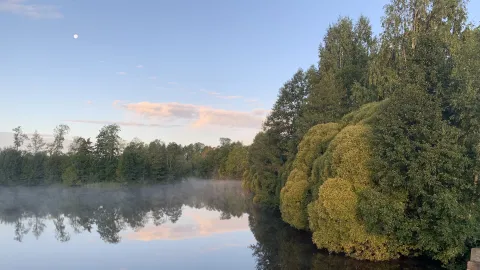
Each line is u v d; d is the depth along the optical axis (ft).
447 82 60.59
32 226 127.65
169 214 154.92
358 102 112.57
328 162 69.21
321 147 87.30
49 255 80.28
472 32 75.51
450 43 77.30
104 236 103.76
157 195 276.82
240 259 70.28
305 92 142.31
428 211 50.83
